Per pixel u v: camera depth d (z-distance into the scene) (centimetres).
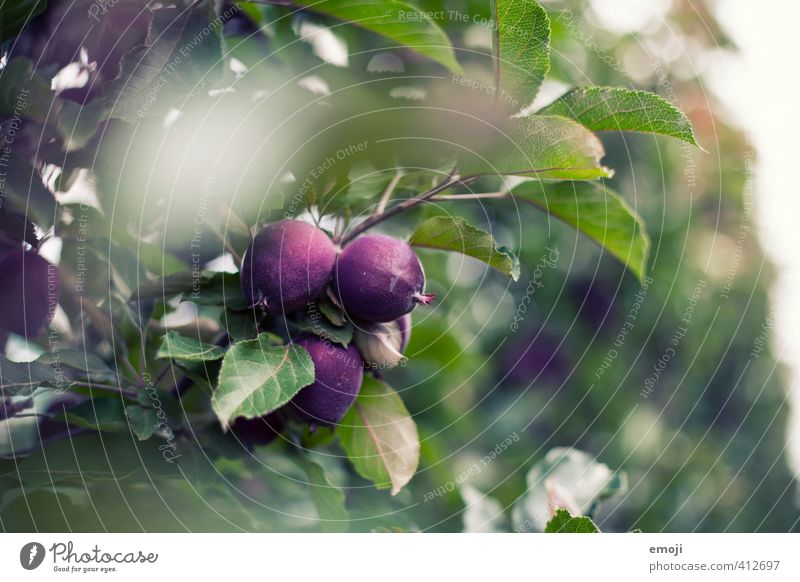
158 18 85
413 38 93
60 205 88
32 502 87
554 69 111
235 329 82
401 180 87
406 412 86
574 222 95
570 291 137
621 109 85
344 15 92
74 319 90
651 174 142
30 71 86
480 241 83
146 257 89
